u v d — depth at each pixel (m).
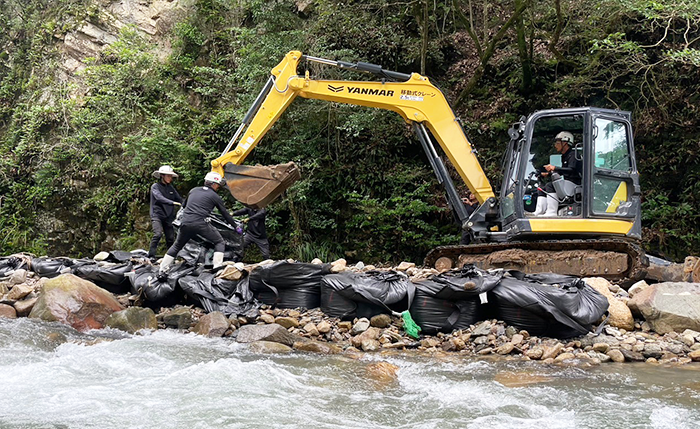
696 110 13.31
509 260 9.02
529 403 4.34
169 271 7.91
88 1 18.47
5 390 4.42
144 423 3.75
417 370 5.39
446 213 13.98
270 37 14.58
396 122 14.56
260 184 9.27
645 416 4.03
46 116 17.27
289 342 6.47
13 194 16.94
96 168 16.30
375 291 6.92
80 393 4.34
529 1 13.87
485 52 13.90
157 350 5.75
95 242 16.03
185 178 14.93
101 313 7.13
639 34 14.45
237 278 7.67
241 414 3.92
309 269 7.57
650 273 8.62
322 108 14.12
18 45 19.41
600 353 6.06
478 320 6.88
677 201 13.34
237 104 15.45
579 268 8.59
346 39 15.31
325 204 14.66
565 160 8.88
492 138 14.71
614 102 13.95
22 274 8.05
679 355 6.10
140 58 16.86
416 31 16.08
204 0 17.52
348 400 4.35
